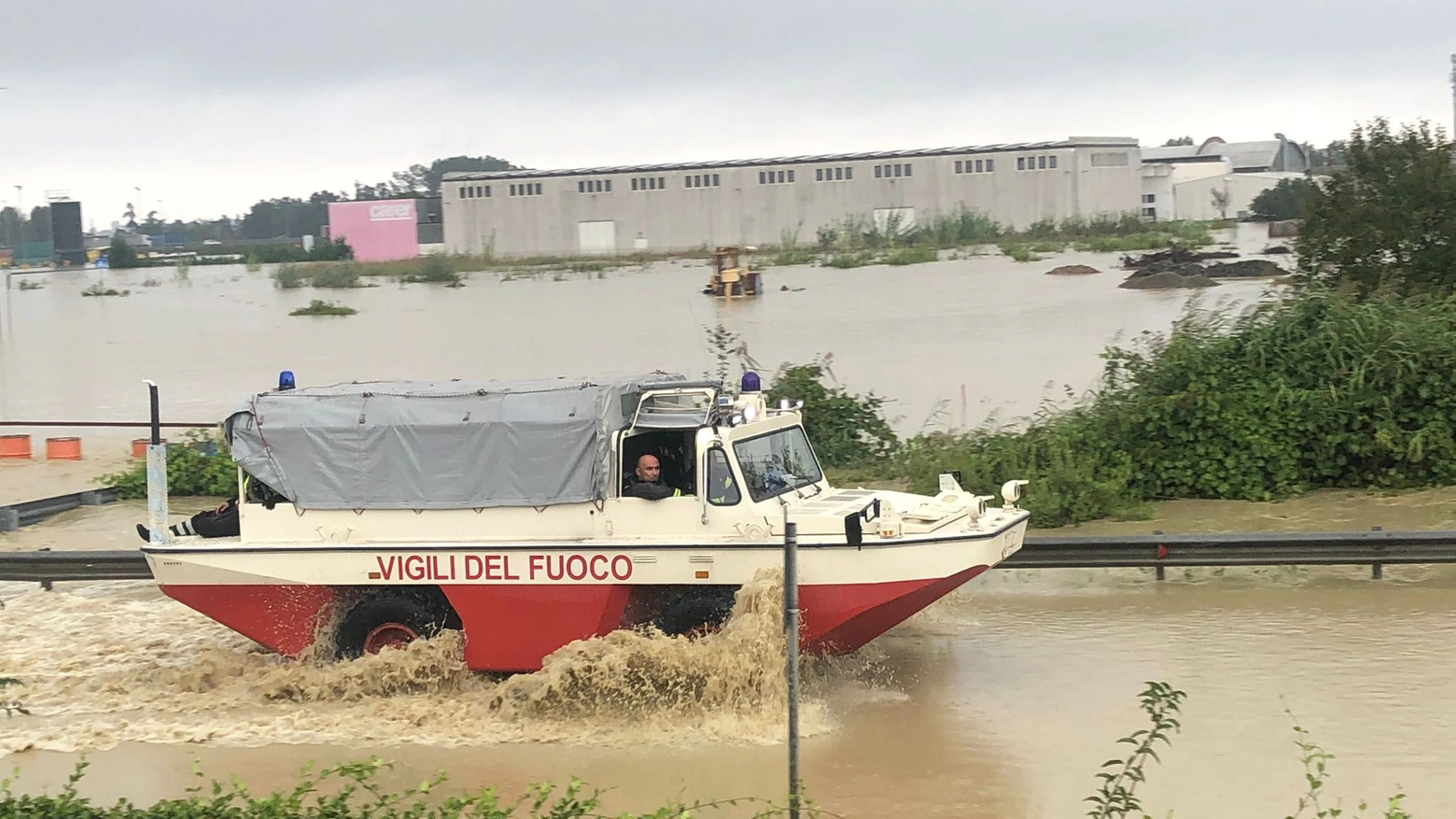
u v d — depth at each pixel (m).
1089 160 99.06
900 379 31.59
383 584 11.46
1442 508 17.38
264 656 12.50
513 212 109.00
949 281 67.50
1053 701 10.82
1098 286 59.50
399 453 11.45
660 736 10.34
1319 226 24.84
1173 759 9.39
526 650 11.27
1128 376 20.20
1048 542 14.62
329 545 11.48
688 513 11.04
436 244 127.81
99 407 34.81
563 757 9.96
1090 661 11.85
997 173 99.75
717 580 10.95
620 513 11.15
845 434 20.83
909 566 10.63
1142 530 16.95
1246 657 11.70
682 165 104.56
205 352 51.44
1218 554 14.45
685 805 8.92
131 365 46.88
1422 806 8.41
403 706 11.15
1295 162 140.62
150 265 154.75
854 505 11.28
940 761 9.60
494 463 11.30
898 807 8.80
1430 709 10.16
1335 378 18.92
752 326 48.88
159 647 13.22
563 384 11.97
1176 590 14.27
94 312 82.00
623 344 44.88
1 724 11.02
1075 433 19.28
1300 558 14.28
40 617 14.42
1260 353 19.25
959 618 13.47
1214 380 19.00
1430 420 18.56
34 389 39.81
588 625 11.12
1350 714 10.11
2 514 19.45
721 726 10.45
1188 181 121.75
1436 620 12.64
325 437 11.55
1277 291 23.52
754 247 96.00
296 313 71.12
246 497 12.03
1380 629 12.38
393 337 54.03
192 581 11.84
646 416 11.47
